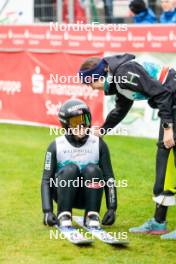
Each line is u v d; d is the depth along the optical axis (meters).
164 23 26.00
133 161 22.36
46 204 14.38
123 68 13.64
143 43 25.31
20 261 12.86
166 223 15.19
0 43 28.88
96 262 12.84
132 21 30.52
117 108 14.99
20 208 16.67
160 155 14.63
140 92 13.73
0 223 15.34
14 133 27.47
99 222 14.62
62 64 27.20
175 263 12.88
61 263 12.77
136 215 16.25
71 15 29.97
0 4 30.73
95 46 26.28
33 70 28.12
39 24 27.62
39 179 19.91
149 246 13.91
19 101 28.92
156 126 25.78
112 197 14.71
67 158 14.49
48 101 27.91
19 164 21.97
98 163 14.72
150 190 18.73
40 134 27.23
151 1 32.38
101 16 31.84
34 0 31.80
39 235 14.45
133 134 26.41
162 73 13.98
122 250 13.58
